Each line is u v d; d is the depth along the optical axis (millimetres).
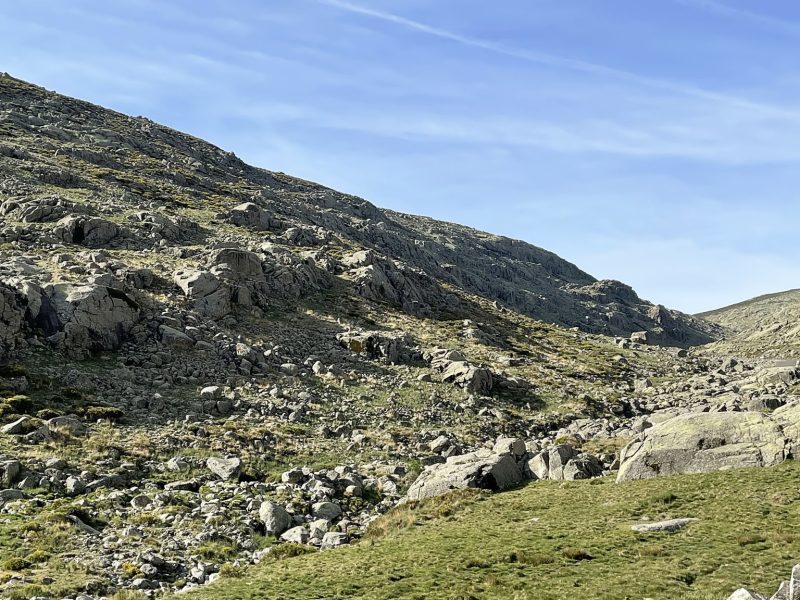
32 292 55344
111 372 53656
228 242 94250
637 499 37094
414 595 25453
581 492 40625
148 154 153375
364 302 95625
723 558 26812
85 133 145750
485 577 27109
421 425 58375
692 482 38688
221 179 158875
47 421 43250
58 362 52375
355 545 33750
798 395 76562
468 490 42219
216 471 42156
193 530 33812
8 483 35812
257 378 60438
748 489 35812
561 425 67188
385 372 70688
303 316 81375
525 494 41469
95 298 58094
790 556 26062
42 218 83062
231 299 76000
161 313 64375
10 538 30219
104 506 35219
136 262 76188
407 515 38250
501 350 95375
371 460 48812
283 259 94125
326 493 40844
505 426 62594
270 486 41594
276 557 31953
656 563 27062
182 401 52344
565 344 119625
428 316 104688
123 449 42750
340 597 25875
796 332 198125
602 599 23391
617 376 97812
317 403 58250
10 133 124500
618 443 54219
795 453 39875
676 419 45562
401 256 175500
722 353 195875
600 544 30250
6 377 47750
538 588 25453
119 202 100812
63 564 28453
